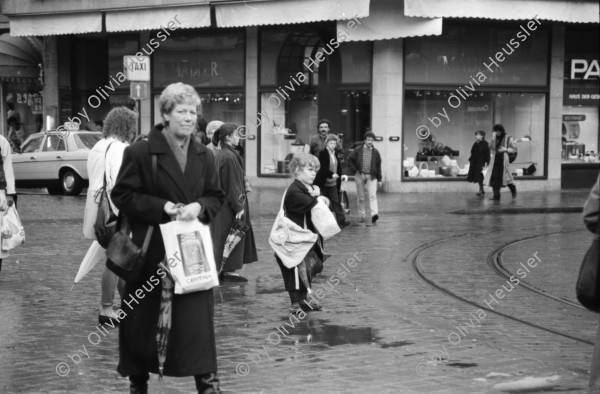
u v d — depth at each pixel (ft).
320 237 36.42
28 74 124.36
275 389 24.70
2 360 27.66
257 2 98.68
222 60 106.42
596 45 104.73
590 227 21.91
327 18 94.38
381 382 25.36
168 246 20.45
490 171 87.76
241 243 42.39
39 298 37.73
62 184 92.17
